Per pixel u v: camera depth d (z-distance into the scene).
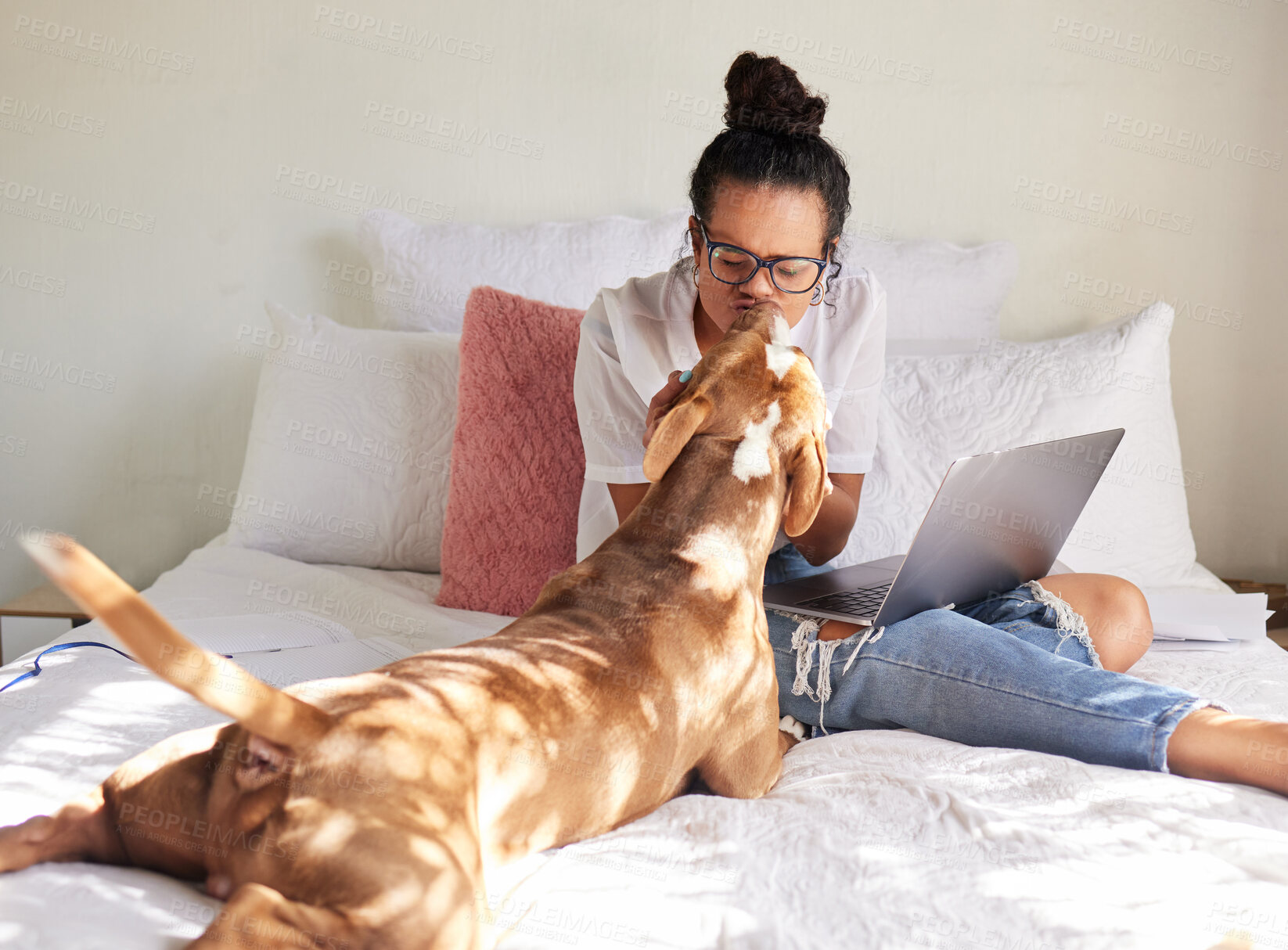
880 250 2.39
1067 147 2.51
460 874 0.75
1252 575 2.55
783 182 1.34
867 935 0.83
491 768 0.87
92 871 0.85
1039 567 1.56
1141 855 0.95
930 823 1.01
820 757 1.26
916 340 2.32
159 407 2.71
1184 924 0.83
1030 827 0.99
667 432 1.16
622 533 1.21
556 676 0.97
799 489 1.21
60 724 1.17
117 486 2.74
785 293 1.39
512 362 1.95
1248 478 2.53
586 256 2.38
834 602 1.47
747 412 1.22
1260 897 0.87
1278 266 2.46
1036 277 2.55
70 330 2.69
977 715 1.27
